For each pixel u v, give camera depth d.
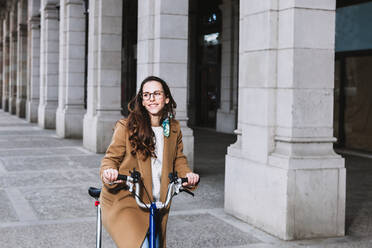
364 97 13.78
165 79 10.05
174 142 3.46
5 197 8.07
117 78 14.12
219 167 11.41
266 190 6.12
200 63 22.86
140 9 10.70
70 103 17.97
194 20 22.91
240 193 6.74
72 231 6.13
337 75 14.66
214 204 7.67
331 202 5.97
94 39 14.20
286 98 5.98
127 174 3.37
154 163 3.38
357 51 13.84
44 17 22.02
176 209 7.32
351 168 11.47
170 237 5.88
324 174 5.91
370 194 8.64
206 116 22.70
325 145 6.05
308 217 5.87
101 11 13.91
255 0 6.42
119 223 3.27
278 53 6.14
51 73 21.88
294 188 5.79
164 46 10.02
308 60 5.93
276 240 5.80
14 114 34.12
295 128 5.91
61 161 12.20
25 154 13.42
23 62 30.52
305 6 5.89
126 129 3.36
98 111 14.07
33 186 9.02
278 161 5.93
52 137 18.36
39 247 5.47
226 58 19.95
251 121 6.52
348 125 14.43
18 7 30.80
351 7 13.99
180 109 10.15
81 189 8.77
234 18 19.38
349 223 6.65
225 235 5.98
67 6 17.62
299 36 5.88
